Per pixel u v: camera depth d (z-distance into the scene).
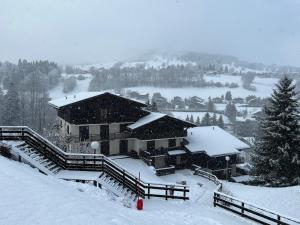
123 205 19.45
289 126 42.81
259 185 44.53
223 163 57.22
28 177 15.56
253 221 20.69
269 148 43.81
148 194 23.41
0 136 23.08
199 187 41.28
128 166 50.34
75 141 50.66
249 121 151.75
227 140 59.69
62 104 52.75
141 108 59.31
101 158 23.77
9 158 21.48
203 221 19.20
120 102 55.06
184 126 56.09
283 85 44.19
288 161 42.53
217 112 184.75
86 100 52.34
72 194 15.51
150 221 16.58
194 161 56.50
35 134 23.41
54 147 23.36
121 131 55.88
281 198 32.62
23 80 163.12
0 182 14.05
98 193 19.89
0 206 12.09
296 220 18.30
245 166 64.06
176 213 20.09
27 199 13.05
